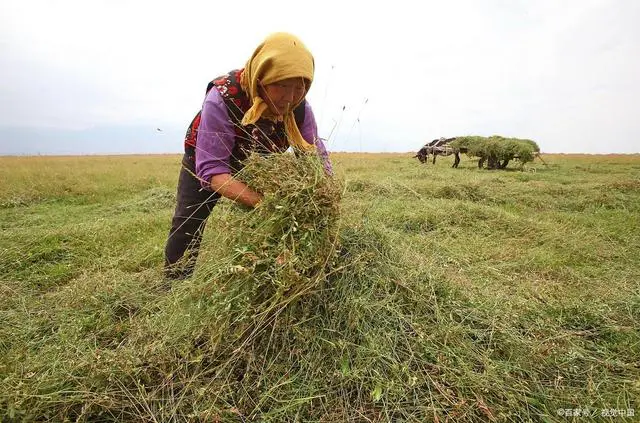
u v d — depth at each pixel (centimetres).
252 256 176
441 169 1433
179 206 255
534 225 477
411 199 582
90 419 164
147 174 1210
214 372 178
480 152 1656
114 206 684
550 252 386
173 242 258
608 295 280
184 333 187
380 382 170
